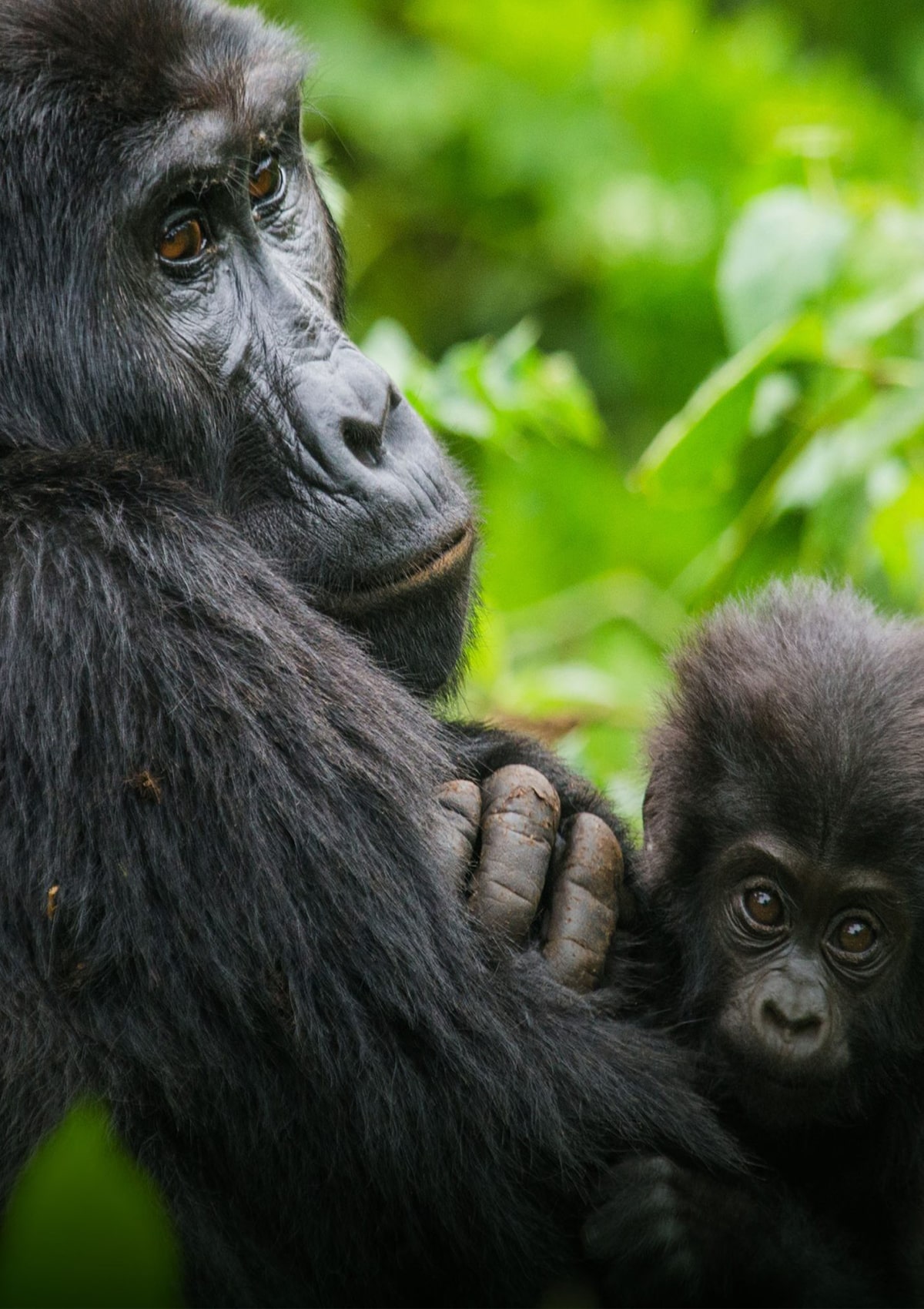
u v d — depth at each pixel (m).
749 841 7.82
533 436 14.12
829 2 20.08
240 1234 6.64
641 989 8.00
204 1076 6.58
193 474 7.60
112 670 6.67
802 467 11.84
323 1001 6.62
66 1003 6.57
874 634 8.39
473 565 8.16
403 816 6.94
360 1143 6.65
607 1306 7.03
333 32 18.83
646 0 18.95
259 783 6.67
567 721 11.23
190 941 6.56
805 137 12.91
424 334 19.08
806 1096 7.59
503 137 18.41
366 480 7.57
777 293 11.43
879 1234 7.82
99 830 6.57
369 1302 6.85
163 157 7.41
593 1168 6.99
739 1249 7.02
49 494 7.06
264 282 7.82
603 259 17.39
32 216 7.36
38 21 7.37
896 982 7.78
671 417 16.25
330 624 7.36
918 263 11.98
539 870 7.36
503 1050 6.82
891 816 7.66
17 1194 6.18
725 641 8.46
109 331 7.39
